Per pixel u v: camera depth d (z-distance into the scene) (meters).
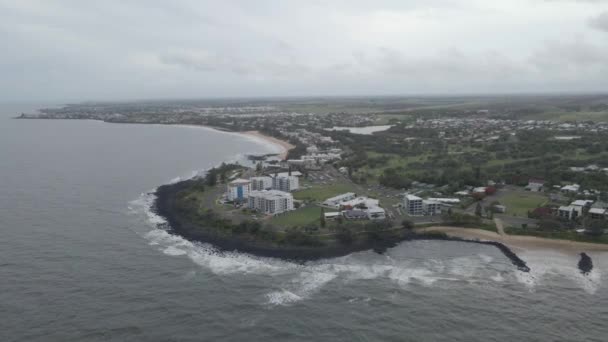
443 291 147.00
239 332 121.94
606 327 124.44
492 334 121.19
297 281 154.62
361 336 120.31
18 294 139.88
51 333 119.62
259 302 138.62
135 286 147.62
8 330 120.50
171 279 153.88
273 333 121.62
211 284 150.75
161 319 127.56
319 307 136.00
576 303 138.25
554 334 121.06
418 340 118.56
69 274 155.38
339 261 174.00
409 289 148.62
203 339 118.38
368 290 147.88
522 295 143.62
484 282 153.88
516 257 176.88
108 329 121.94
